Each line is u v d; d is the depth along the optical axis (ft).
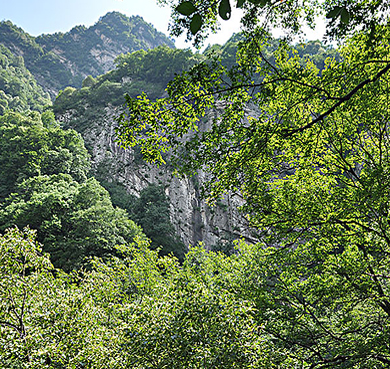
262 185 30.22
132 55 356.59
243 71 18.71
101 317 39.93
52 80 624.18
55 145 196.34
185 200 190.39
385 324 31.04
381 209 26.73
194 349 28.04
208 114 154.51
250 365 28.53
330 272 32.55
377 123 30.71
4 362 30.19
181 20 17.49
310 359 35.53
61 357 31.32
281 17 19.89
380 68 23.62
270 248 42.47
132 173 209.26
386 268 31.32
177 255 148.97
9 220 116.16
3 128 197.26
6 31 650.84
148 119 19.69
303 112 30.19
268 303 36.78
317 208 29.71
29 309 34.86
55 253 104.78
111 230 118.62
